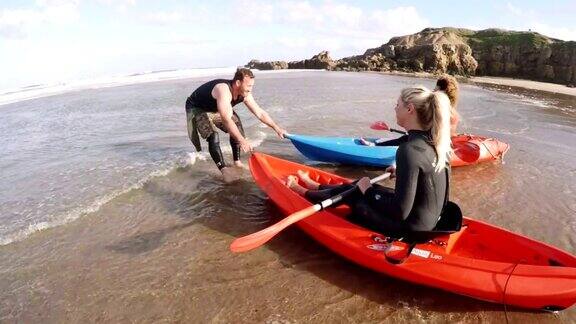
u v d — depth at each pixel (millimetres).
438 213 3402
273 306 3447
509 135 9547
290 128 8938
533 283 3178
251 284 3721
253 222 4820
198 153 7043
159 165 6453
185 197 5414
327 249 4285
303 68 38250
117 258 4086
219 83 5664
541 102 16906
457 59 33094
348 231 3887
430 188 3262
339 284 3744
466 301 3527
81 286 3668
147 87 17203
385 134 8727
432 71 32031
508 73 33312
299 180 4984
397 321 3303
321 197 4352
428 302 3520
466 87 22016
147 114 10633
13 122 9898
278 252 4223
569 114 13703
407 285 3734
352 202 4062
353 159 6570
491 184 6191
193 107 5941
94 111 11164
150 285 3689
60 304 3443
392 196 3633
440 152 3188
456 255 3723
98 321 3262
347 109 11562
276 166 5438
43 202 5211
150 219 4848
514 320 3311
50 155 7121
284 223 3785
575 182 6414
